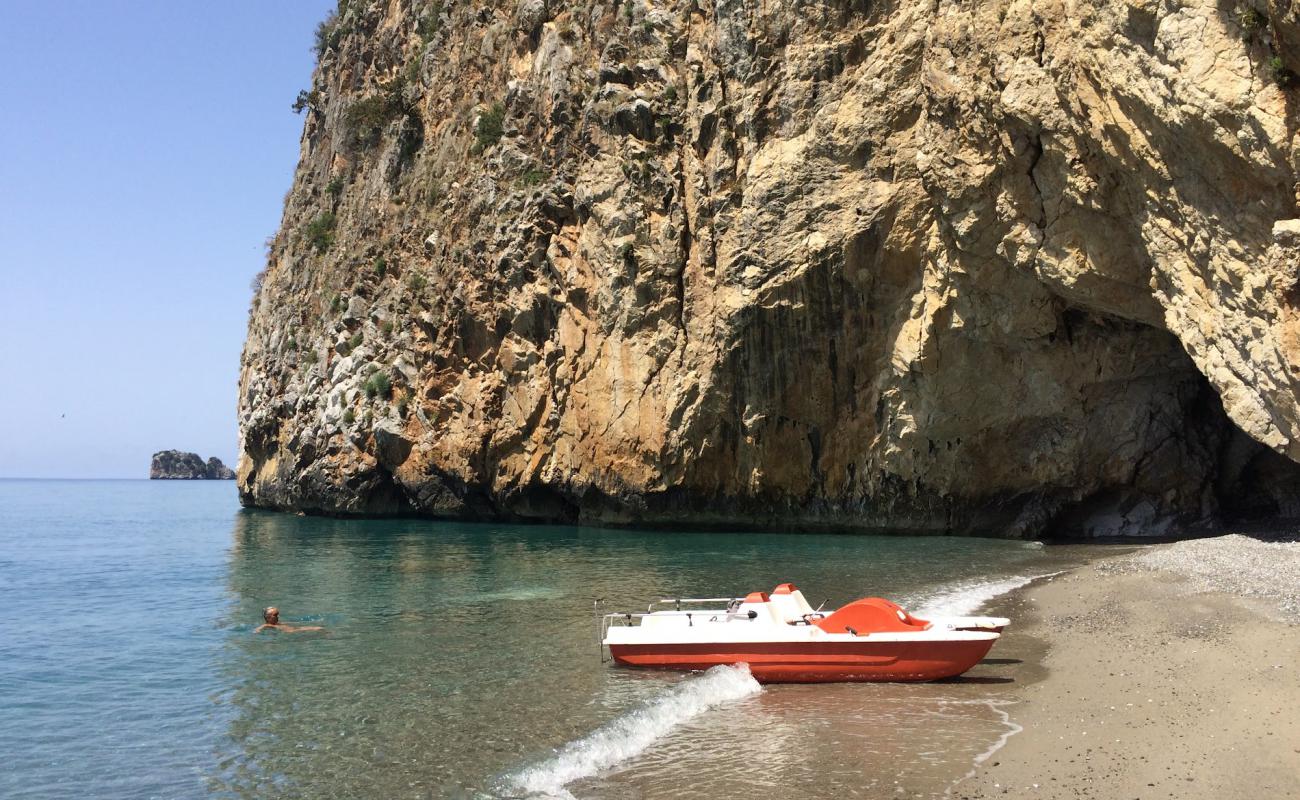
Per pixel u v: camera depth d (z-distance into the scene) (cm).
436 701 1259
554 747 1056
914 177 2947
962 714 1094
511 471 4253
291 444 5541
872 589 1995
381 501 5003
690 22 3762
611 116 3916
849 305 3177
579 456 3981
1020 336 2820
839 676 1287
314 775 998
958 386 3009
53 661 1591
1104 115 2006
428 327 4725
